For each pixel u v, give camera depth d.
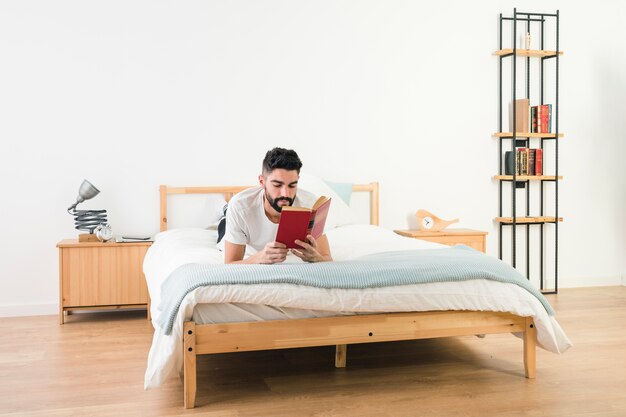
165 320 2.29
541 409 2.28
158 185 4.20
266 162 2.53
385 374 2.70
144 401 2.39
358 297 2.41
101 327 3.67
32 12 3.99
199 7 4.23
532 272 4.89
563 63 4.90
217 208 4.18
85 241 3.88
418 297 2.48
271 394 2.45
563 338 2.64
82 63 4.07
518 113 4.70
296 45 4.39
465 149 4.75
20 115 4.00
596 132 4.99
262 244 2.74
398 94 4.60
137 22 4.14
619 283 5.07
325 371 2.75
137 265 3.89
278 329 2.38
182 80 4.21
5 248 4.00
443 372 2.72
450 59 4.69
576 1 4.91
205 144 4.27
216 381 2.62
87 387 2.55
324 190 4.16
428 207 4.69
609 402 2.35
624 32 5.01
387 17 4.56
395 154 4.61
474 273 2.55
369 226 4.09
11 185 4.00
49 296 4.07
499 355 2.98
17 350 3.15
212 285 2.31
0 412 2.28
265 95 4.36
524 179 4.67
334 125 4.48
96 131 4.10
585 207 5.00
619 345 3.16
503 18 4.75
